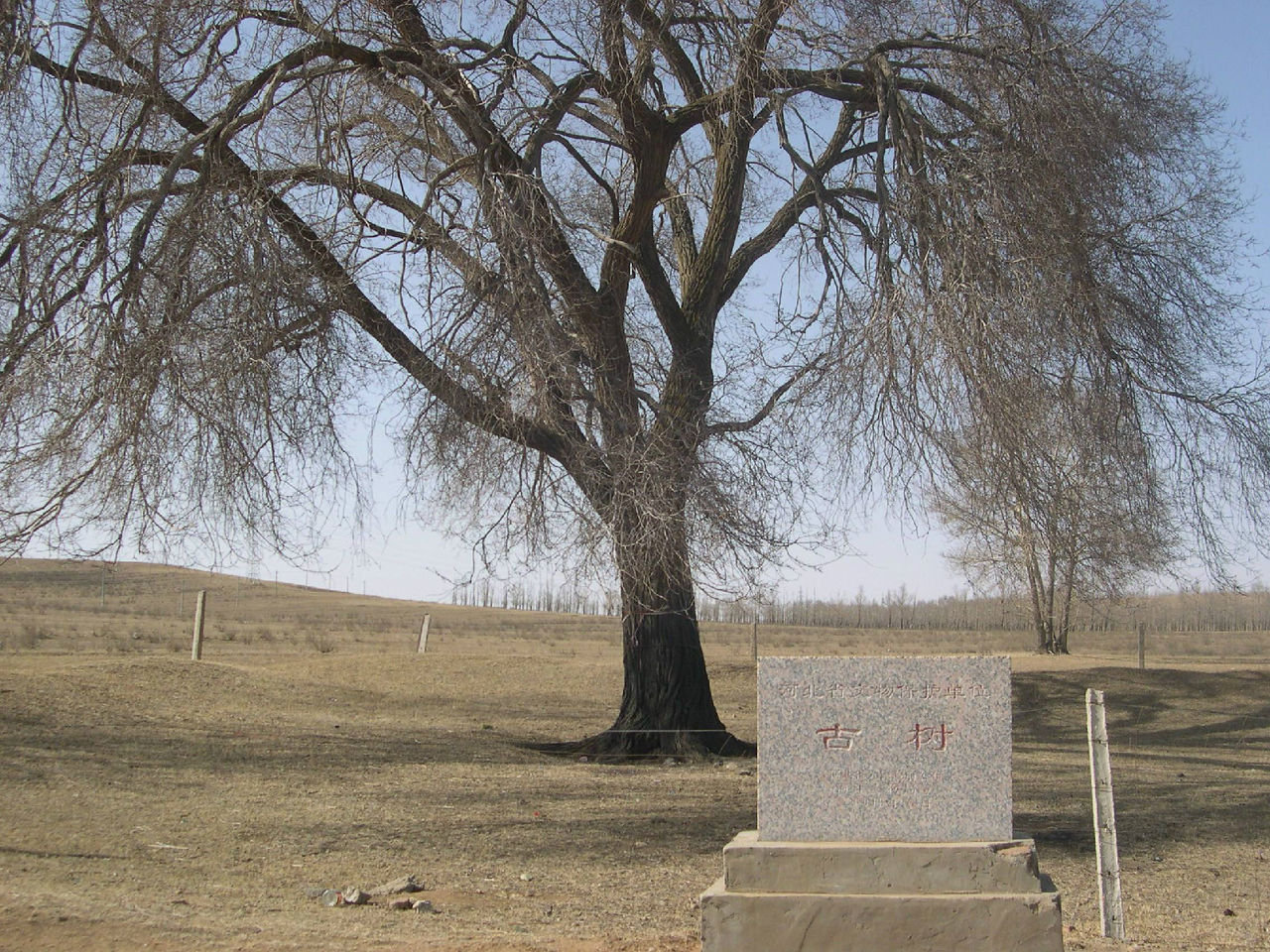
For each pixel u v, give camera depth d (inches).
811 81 613.3
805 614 3617.1
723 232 697.6
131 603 2893.7
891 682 273.6
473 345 477.1
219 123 516.1
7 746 577.0
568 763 654.5
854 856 263.1
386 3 573.9
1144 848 470.9
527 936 301.6
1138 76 617.3
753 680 1058.1
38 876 343.0
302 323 503.5
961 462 539.2
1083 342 583.2
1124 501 624.7
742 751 687.7
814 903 258.5
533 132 597.0
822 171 693.3
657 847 442.6
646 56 619.8
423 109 563.8
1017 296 528.4
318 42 551.2
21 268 469.4
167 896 328.8
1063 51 590.6
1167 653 1941.4
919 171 554.6
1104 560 695.7
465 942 286.0
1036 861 260.7
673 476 509.0
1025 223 553.9
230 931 283.9
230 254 486.3
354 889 354.9
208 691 812.6
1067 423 576.7
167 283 475.2
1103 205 585.0
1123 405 603.5
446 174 555.5
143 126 504.7
